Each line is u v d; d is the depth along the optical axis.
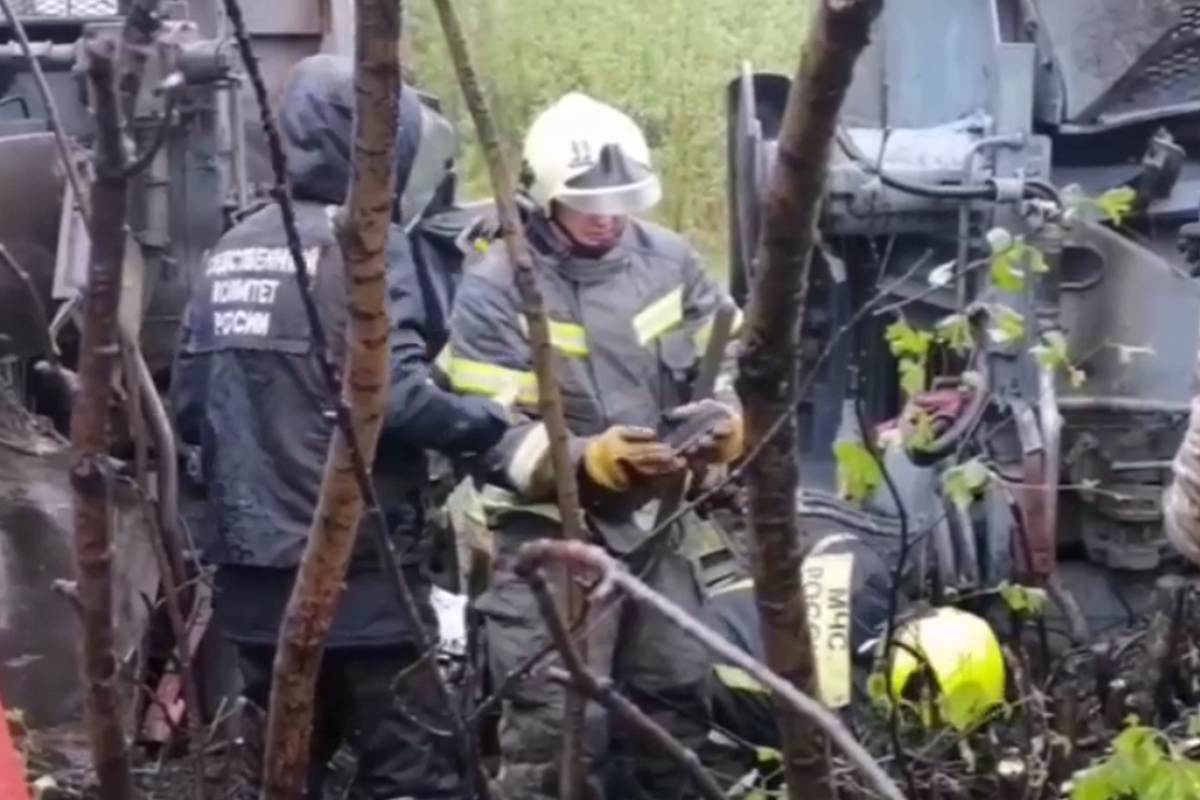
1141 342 9.86
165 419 6.43
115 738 3.63
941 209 10.23
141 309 9.88
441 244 10.72
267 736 3.99
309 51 13.10
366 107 3.30
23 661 8.52
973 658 7.23
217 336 7.49
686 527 7.69
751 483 3.53
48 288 9.39
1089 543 9.83
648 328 7.88
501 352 7.64
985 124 10.52
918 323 10.73
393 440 7.33
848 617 7.54
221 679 8.23
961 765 6.57
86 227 3.38
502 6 23.36
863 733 6.86
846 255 10.84
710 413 7.29
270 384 7.34
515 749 7.39
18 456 8.86
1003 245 5.93
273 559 7.34
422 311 7.40
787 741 3.74
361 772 7.71
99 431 3.36
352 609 7.33
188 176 10.67
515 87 23.00
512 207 3.68
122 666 4.63
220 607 7.67
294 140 7.29
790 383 3.45
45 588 8.61
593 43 23.80
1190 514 4.60
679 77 24.47
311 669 3.84
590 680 3.24
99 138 3.08
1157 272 9.85
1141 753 4.36
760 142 10.76
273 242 7.48
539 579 3.11
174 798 6.34
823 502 8.34
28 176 9.34
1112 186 11.05
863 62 11.30
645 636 7.30
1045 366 7.00
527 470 7.29
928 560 8.28
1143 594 9.80
